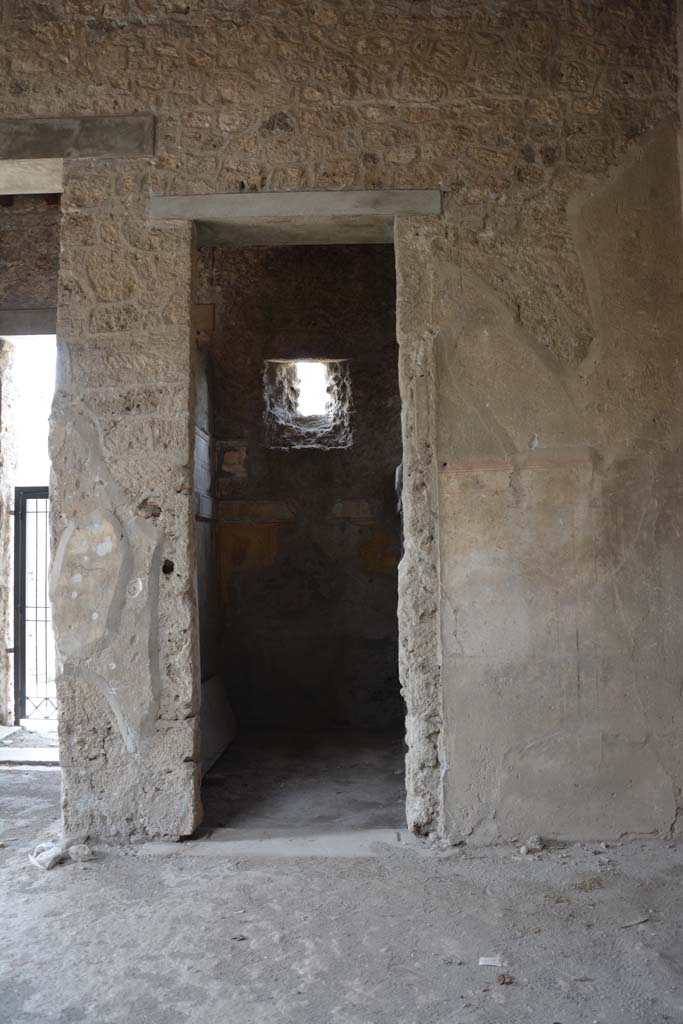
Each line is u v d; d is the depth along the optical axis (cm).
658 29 411
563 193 405
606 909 317
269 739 638
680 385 399
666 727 388
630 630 391
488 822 387
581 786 387
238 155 409
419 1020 246
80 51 416
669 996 258
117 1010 253
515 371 400
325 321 693
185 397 403
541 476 396
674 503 395
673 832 385
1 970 277
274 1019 248
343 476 696
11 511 716
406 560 398
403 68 410
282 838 399
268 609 690
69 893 337
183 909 321
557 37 411
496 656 392
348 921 310
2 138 414
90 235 410
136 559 399
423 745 392
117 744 395
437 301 403
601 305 401
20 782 518
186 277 406
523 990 262
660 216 404
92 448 404
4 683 702
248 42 414
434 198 405
